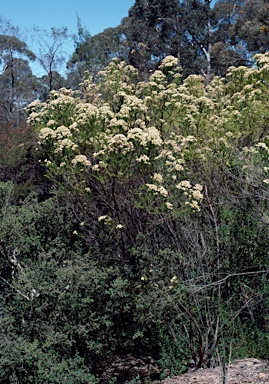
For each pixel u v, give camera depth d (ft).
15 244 20.07
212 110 19.75
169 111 19.06
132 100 18.42
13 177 40.60
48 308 17.56
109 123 17.89
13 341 15.65
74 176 17.71
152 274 17.13
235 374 14.52
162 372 17.97
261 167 17.38
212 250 18.16
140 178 18.20
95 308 18.51
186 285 17.04
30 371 15.53
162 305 16.06
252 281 17.93
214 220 18.20
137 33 93.09
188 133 19.12
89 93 22.39
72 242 21.97
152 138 16.39
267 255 18.02
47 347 16.60
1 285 19.63
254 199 17.83
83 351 18.48
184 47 91.97
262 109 18.24
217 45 85.97
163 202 17.31
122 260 19.08
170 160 17.75
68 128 18.86
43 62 77.10
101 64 75.10
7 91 96.73
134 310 17.85
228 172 17.76
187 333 17.92
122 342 18.83
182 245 18.34
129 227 18.94
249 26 75.41
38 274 17.97
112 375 18.83
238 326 17.89
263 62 19.19
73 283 17.72
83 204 19.71
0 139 43.68
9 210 21.95
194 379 14.87
